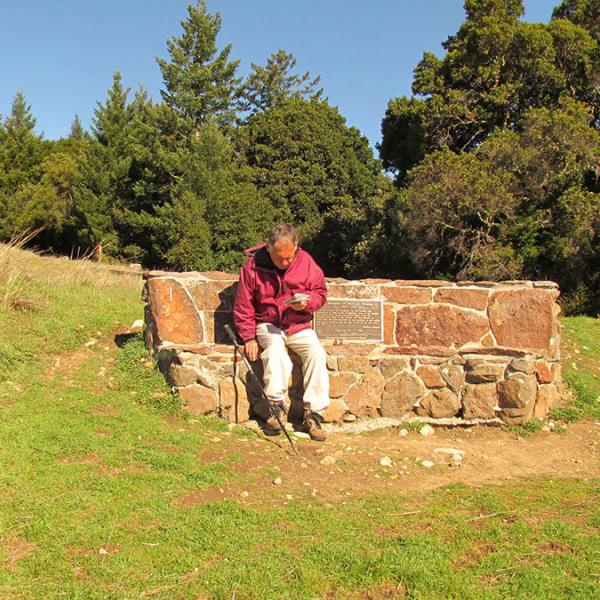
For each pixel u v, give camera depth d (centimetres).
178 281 584
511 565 329
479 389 589
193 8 3541
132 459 443
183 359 559
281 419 569
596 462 524
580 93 2111
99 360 632
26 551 326
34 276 866
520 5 2236
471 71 2155
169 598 291
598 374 734
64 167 3591
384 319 603
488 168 1873
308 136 3497
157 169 3356
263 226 3083
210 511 379
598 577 318
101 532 344
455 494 434
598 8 2177
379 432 570
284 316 541
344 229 3081
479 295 607
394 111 2412
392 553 334
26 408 515
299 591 299
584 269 1864
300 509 395
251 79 4788
